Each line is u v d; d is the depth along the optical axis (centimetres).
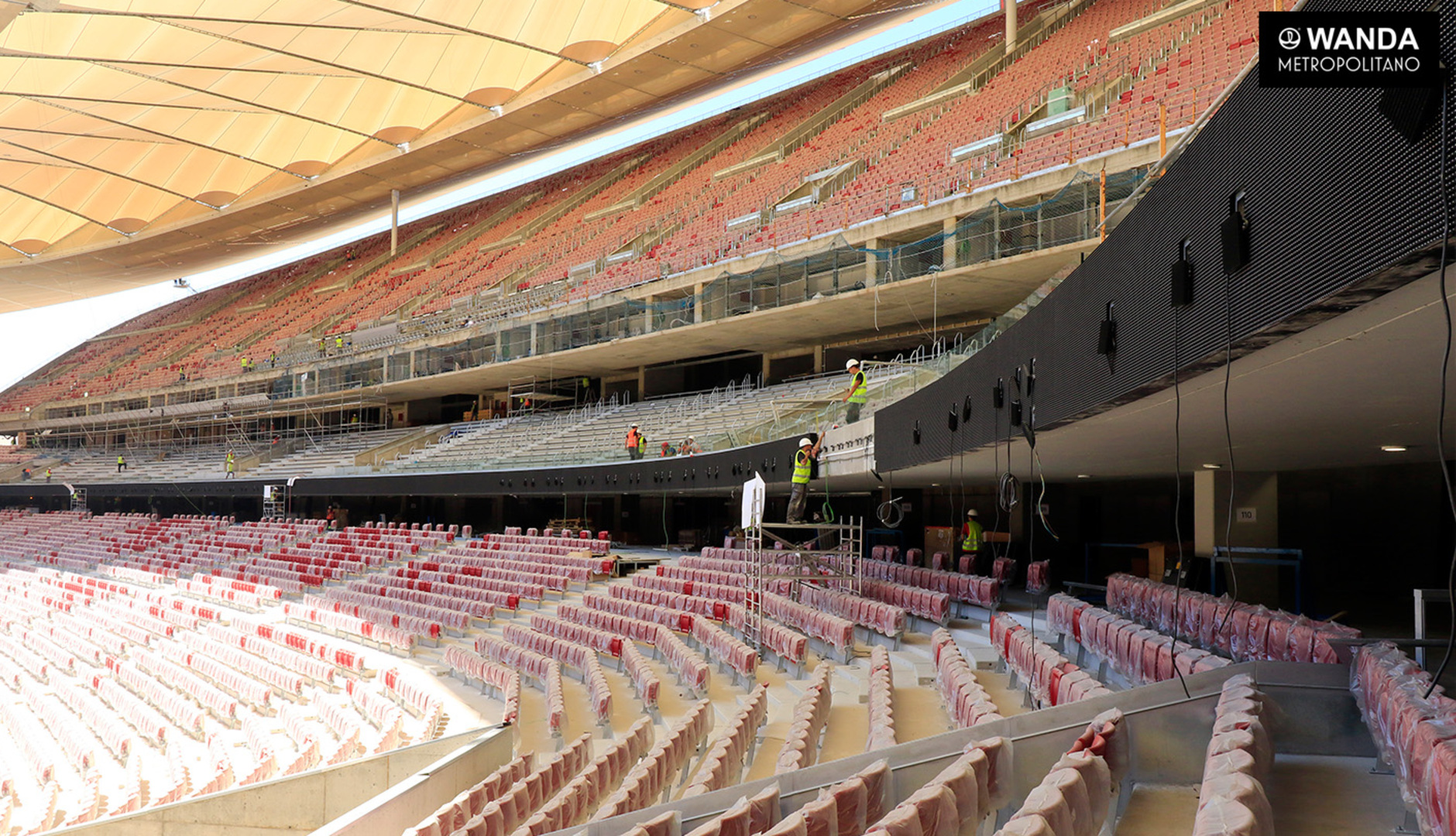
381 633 2264
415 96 4719
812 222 3256
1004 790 613
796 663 1452
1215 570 1456
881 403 1775
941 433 1380
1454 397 663
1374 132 357
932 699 1162
